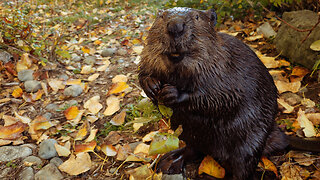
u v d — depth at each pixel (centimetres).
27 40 124
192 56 55
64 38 144
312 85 95
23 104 100
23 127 87
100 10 192
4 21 123
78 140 83
